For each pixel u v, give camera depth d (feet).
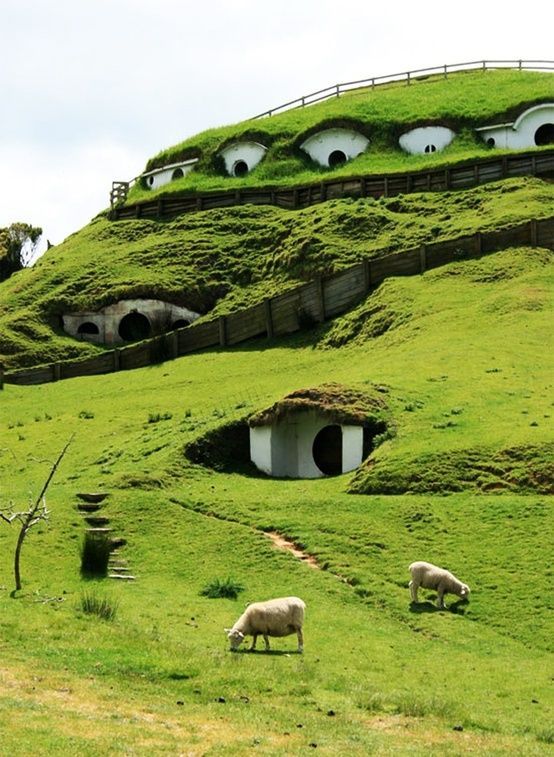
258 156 322.34
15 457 172.65
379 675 79.97
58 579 108.58
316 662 81.87
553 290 202.18
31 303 268.62
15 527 124.36
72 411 198.80
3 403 213.87
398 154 311.47
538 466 127.85
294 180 307.78
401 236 250.98
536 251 219.61
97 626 80.84
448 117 314.14
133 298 260.83
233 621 94.12
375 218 261.44
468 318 195.72
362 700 68.90
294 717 63.46
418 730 63.98
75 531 123.54
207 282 263.90
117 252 288.30
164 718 61.26
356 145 316.81
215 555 115.44
